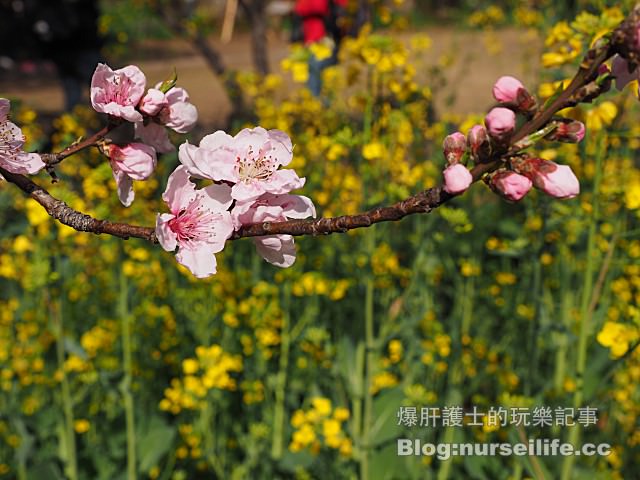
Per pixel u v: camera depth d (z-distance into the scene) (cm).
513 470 360
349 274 407
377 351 352
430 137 462
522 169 117
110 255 415
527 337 412
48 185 403
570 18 442
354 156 423
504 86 123
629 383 361
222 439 392
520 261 464
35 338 424
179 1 893
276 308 395
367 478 350
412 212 115
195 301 428
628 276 418
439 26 2105
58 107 1208
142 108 149
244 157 132
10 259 425
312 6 594
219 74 842
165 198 133
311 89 569
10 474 383
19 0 862
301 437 341
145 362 426
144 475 374
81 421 379
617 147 399
